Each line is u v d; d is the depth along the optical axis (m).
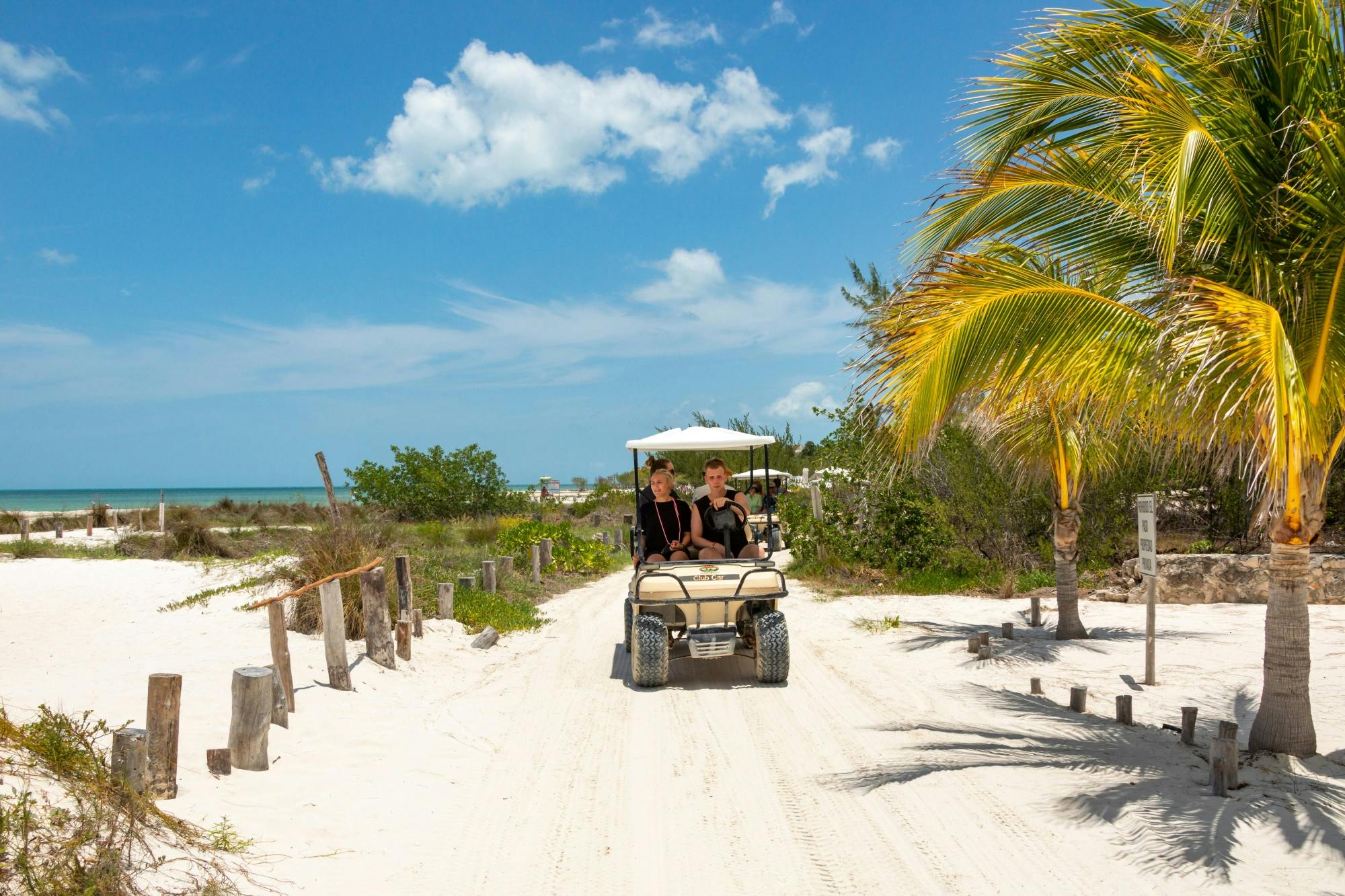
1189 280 4.88
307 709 6.89
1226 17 5.09
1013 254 6.85
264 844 4.36
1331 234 4.86
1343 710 6.73
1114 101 5.43
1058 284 5.50
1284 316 5.10
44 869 3.35
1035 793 5.08
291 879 4.03
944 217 6.17
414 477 30.27
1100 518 14.82
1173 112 5.01
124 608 12.95
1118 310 5.41
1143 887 3.88
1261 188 5.25
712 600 8.27
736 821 4.83
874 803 5.02
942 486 15.92
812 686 8.19
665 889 4.01
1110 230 5.75
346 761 5.86
